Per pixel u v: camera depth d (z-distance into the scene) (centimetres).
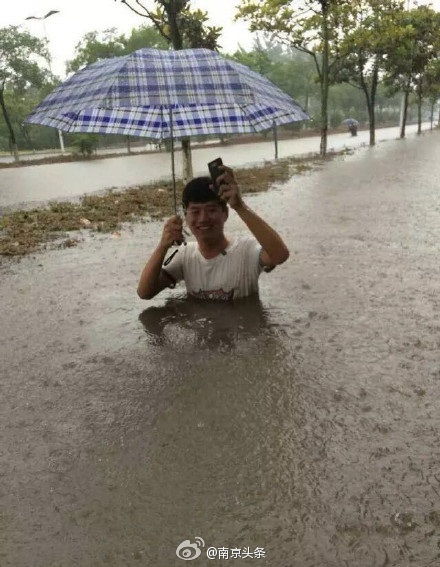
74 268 448
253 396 222
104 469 181
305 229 562
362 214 637
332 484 168
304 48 1864
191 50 285
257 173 1229
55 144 4512
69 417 215
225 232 587
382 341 271
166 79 262
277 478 172
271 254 296
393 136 3278
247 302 325
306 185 976
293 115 314
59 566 142
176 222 296
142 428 204
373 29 1967
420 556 140
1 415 220
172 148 312
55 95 298
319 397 220
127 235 591
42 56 2733
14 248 540
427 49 2509
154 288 314
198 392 228
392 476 171
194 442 193
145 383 238
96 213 757
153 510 161
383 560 139
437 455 180
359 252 451
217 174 274
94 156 2797
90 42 3309
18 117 3662
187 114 350
